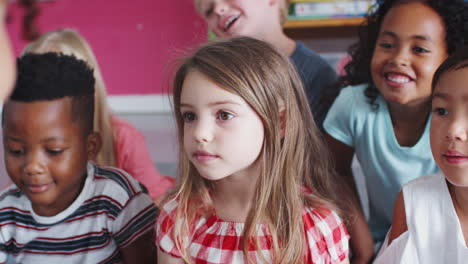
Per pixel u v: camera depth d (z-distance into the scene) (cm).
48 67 66
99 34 343
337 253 69
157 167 202
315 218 68
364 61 102
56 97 65
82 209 72
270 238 66
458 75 60
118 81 350
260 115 63
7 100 64
